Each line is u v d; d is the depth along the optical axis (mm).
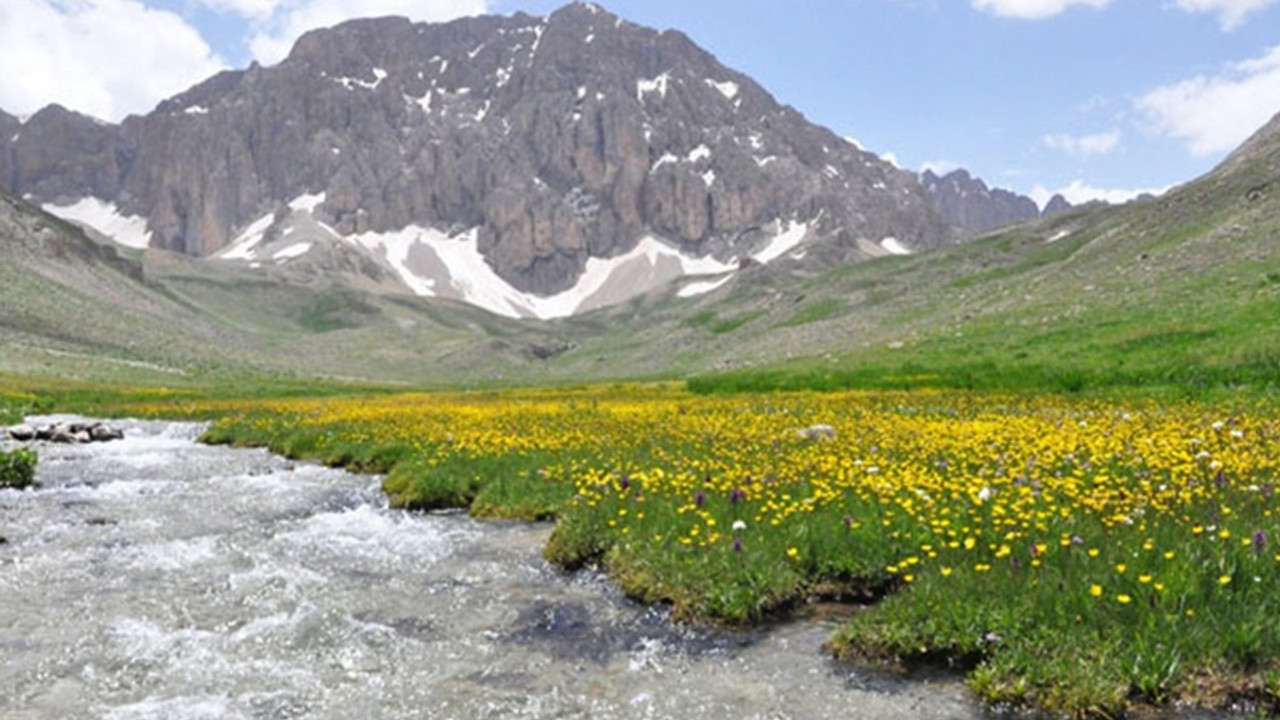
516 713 8227
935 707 8172
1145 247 110375
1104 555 10375
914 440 21672
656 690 8781
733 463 18844
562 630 10781
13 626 10734
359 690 8812
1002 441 19891
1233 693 7809
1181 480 13484
